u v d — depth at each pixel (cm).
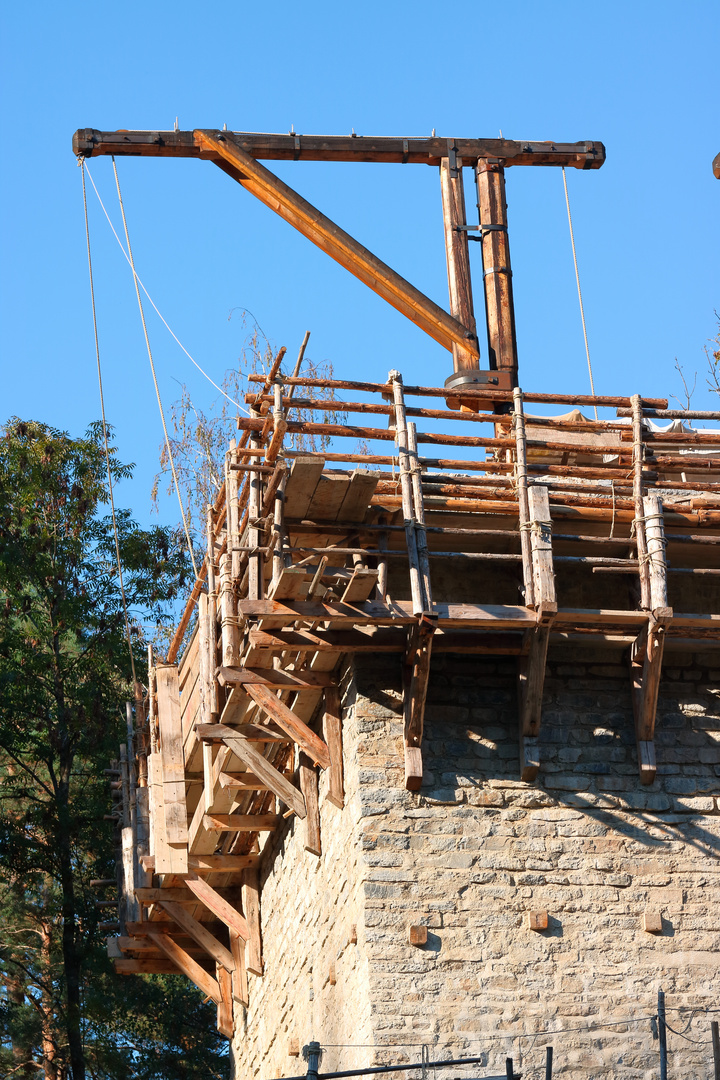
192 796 2019
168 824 1930
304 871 1700
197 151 1950
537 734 1491
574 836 1480
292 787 1623
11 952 2980
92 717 2978
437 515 1505
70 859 3016
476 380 1888
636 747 1521
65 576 3188
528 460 1568
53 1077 2873
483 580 1538
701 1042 1413
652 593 1459
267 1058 1922
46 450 3266
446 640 1468
